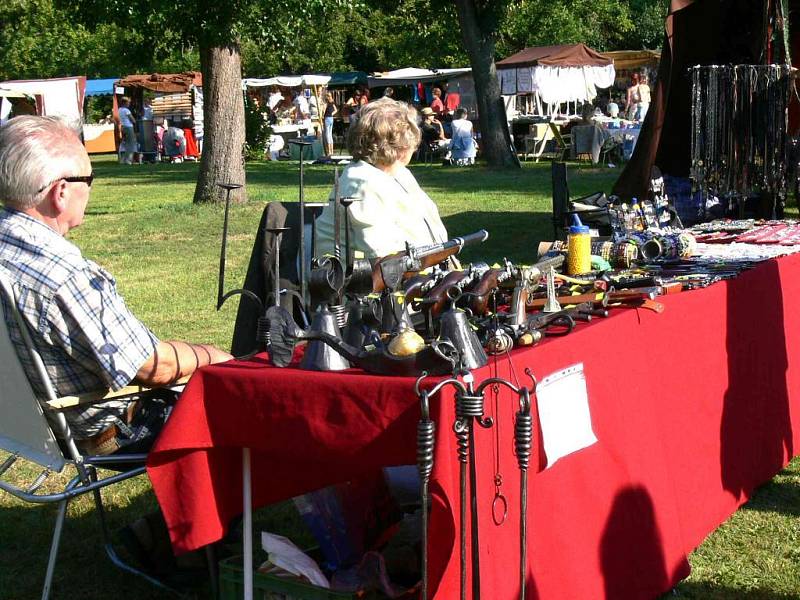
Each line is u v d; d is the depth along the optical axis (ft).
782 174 18.45
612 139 67.72
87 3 44.65
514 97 83.51
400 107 12.63
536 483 8.27
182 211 44.75
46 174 8.81
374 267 9.24
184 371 9.50
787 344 13.67
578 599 8.64
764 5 19.48
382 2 87.45
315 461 8.61
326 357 8.12
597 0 115.55
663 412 10.42
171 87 101.19
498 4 67.51
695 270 12.60
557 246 13.71
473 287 9.09
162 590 10.75
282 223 12.41
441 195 49.67
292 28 46.75
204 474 8.52
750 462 12.53
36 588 10.96
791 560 11.17
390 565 9.01
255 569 9.07
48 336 8.82
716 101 18.11
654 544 9.77
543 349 8.35
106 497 13.43
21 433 9.33
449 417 7.27
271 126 91.25
